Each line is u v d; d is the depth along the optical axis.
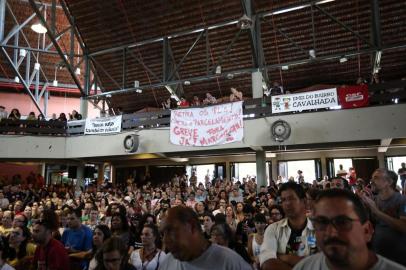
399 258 2.78
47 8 17.34
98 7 13.77
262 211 6.55
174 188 11.77
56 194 12.27
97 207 8.78
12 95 22.12
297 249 2.41
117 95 17.28
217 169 15.48
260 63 12.22
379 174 3.23
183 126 11.80
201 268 1.94
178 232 1.94
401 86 9.39
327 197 1.35
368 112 9.69
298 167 14.16
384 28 12.04
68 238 5.30
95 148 13.29
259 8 12.32
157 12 13.34
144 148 12.48
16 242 4.68
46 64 20.34
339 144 11.19
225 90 16.09
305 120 10.35
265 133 10.80
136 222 6.57
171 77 13.42
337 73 14.43
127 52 15.01
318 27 12.45
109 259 3.22
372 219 3.04
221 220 4.79
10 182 14.52
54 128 13.92
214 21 13.05
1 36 14.59
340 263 1.29
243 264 2.01
